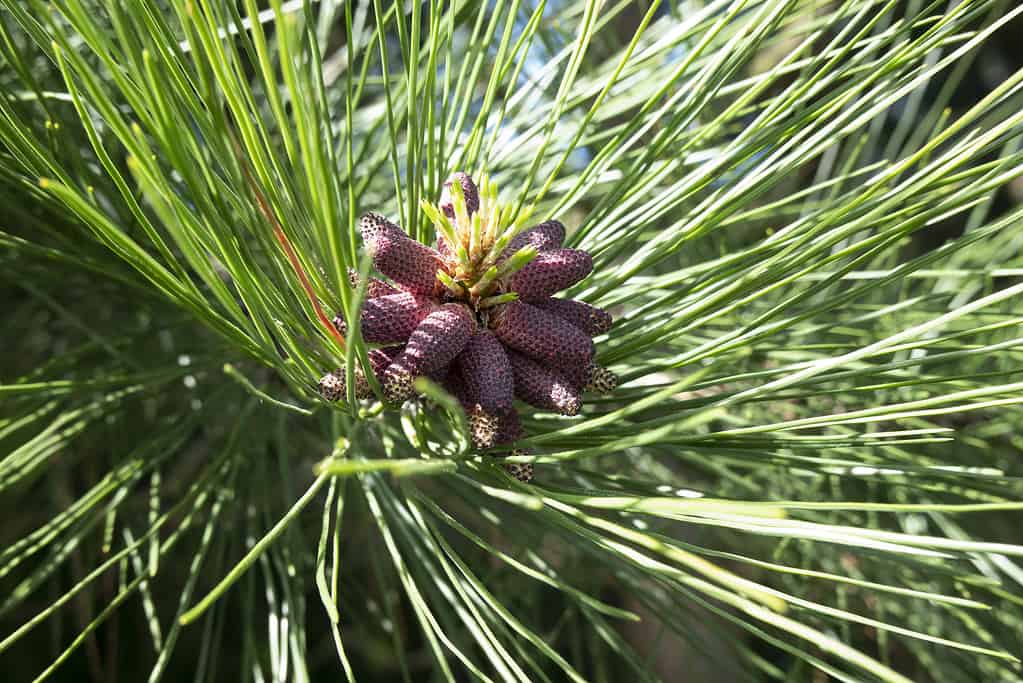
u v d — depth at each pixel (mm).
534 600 519
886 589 239
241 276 257
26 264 420
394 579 547
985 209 512
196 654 771
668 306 357
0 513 564
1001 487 438
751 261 327
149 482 541
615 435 298
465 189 319
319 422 450
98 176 385
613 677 706
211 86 234
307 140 218
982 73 1004
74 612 631
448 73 339
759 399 294
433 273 299
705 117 465
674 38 357
